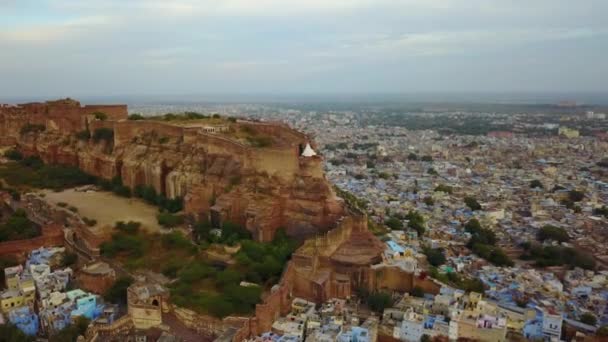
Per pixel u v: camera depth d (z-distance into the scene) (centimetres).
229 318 8394
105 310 9069
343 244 10900
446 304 9475
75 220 11962
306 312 9069
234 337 7844
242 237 11181
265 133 14450
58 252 11244
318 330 8462
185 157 13450
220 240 11031
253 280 9675
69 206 13000
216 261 10362
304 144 13188
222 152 12694
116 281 9631
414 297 10012
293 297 9731
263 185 11706
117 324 8512
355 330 8388
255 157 11906
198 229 11662
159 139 14425
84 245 11262
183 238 11100
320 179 11756
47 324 8781
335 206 11519
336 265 10406
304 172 11706
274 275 9881
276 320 8756
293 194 11519
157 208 13275
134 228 11650
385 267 10506
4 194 14050
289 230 11362
